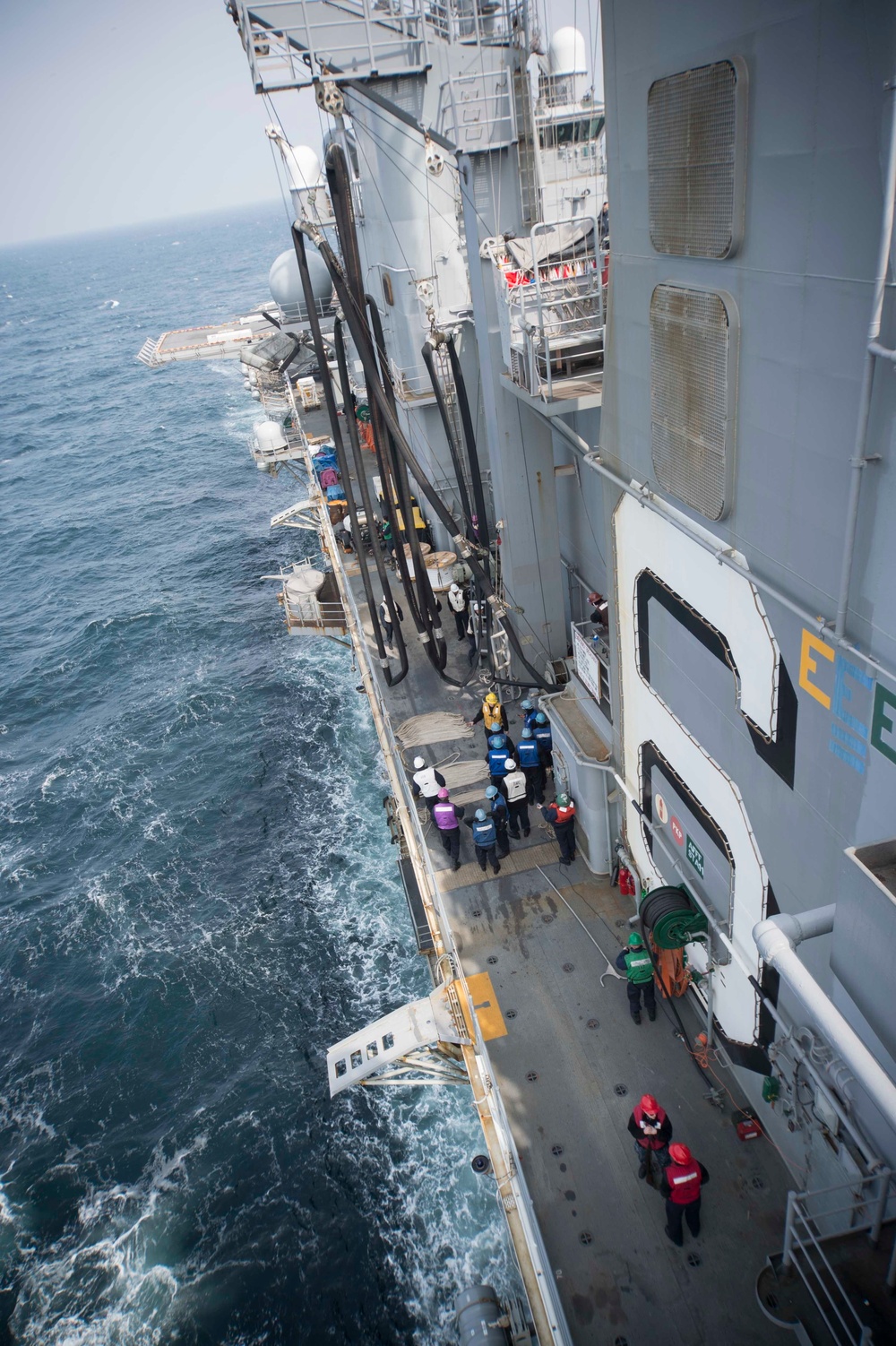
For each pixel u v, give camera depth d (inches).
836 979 220.5
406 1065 458.3
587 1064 408.5
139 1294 506.3
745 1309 313.4
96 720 1135.6
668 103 247.0
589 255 466.9
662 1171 340.8
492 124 492.4
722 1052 398.3
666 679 364.8
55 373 4148.6
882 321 178.7
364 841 832.9
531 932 481.7
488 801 575.2
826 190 190.9
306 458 1284.4
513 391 486.9
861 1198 276.5
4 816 964.0
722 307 243.8
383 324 896.9
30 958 766.5
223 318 5098.4
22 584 1626.5
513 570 617.6
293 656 1215.6
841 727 233.3
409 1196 531.5
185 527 1818.4
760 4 198.2
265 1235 525.0
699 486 287.0
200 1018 679.1
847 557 207.2
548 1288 322.0
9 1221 557.0
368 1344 464.4
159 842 883.4
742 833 320.8
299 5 459.5
